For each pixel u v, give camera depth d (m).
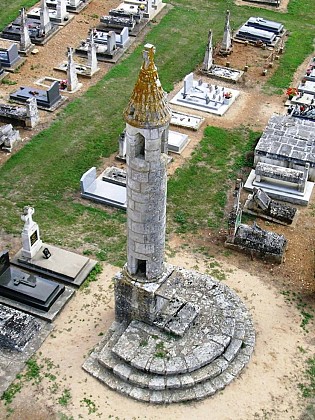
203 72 42.25
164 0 53.03
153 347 21.33
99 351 21.95
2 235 27.45
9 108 35.59
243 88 41.09
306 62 44.72
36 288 23.86
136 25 47.88
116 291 21.81
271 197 31.16
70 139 34.62
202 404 20.55
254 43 46.78
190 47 45.72
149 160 18.47
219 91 39.69
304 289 25.58
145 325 22.03
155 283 21.28
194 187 31.33
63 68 41.69
